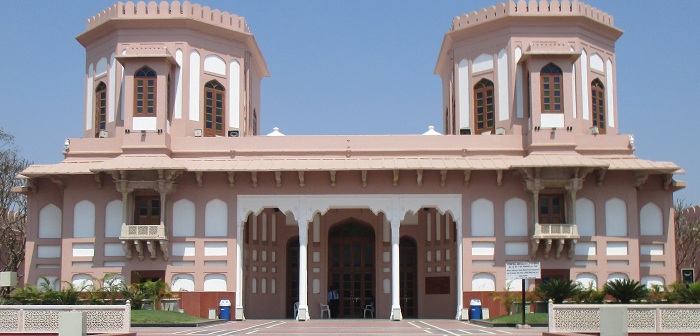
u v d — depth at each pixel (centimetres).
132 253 2805
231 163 2831
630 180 2834
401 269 3203
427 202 2825
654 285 2650
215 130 3084
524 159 2772
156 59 2878
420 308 3145
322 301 3194
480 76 3091
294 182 2847
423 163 2798
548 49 2859
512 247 2795
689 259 4288
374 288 3216
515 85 2972
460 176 2838
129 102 2859
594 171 2825
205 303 2784
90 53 3169
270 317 3166
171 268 2805
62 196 2942
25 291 2534
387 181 2839
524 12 3003
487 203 2823
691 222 4309
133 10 3020
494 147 2880
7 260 4056
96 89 3120
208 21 3073
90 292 2609
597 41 3098
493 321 2384
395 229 2809
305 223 2820
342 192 2836
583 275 2777
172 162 2778
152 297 2616
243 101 3184
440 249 3117
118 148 2894
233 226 2823
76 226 2848
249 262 3064
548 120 2839
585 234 2803
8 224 4053
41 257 2925
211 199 2841
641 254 2870
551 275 2772
